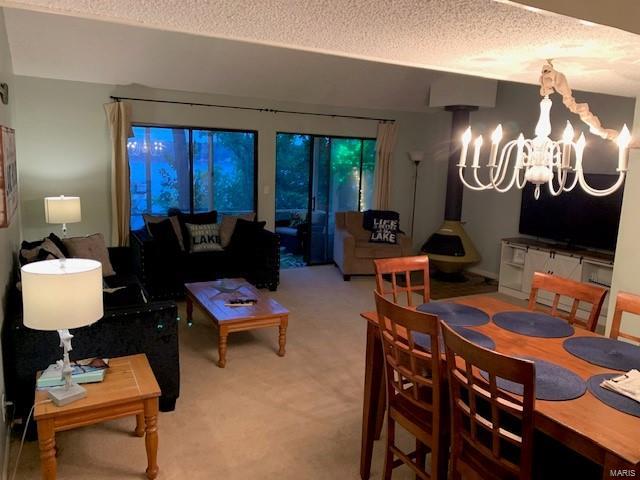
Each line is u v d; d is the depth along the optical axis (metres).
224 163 6.35
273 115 6.40
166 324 2.85
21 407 2.60
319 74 5.83
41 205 5.27
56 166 5.30
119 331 2.73
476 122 6.85
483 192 6.80
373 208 7.32
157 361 2.86
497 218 6.59
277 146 6.68
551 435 1.56
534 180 2.41
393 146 7.24
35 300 1.98
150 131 5.84
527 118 6.12
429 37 1.88
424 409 1.99
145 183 5.93
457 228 6.54
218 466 2.44
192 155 6.11
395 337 2.01
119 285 4.18
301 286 5.99
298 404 3.10
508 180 6.37
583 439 1.46
